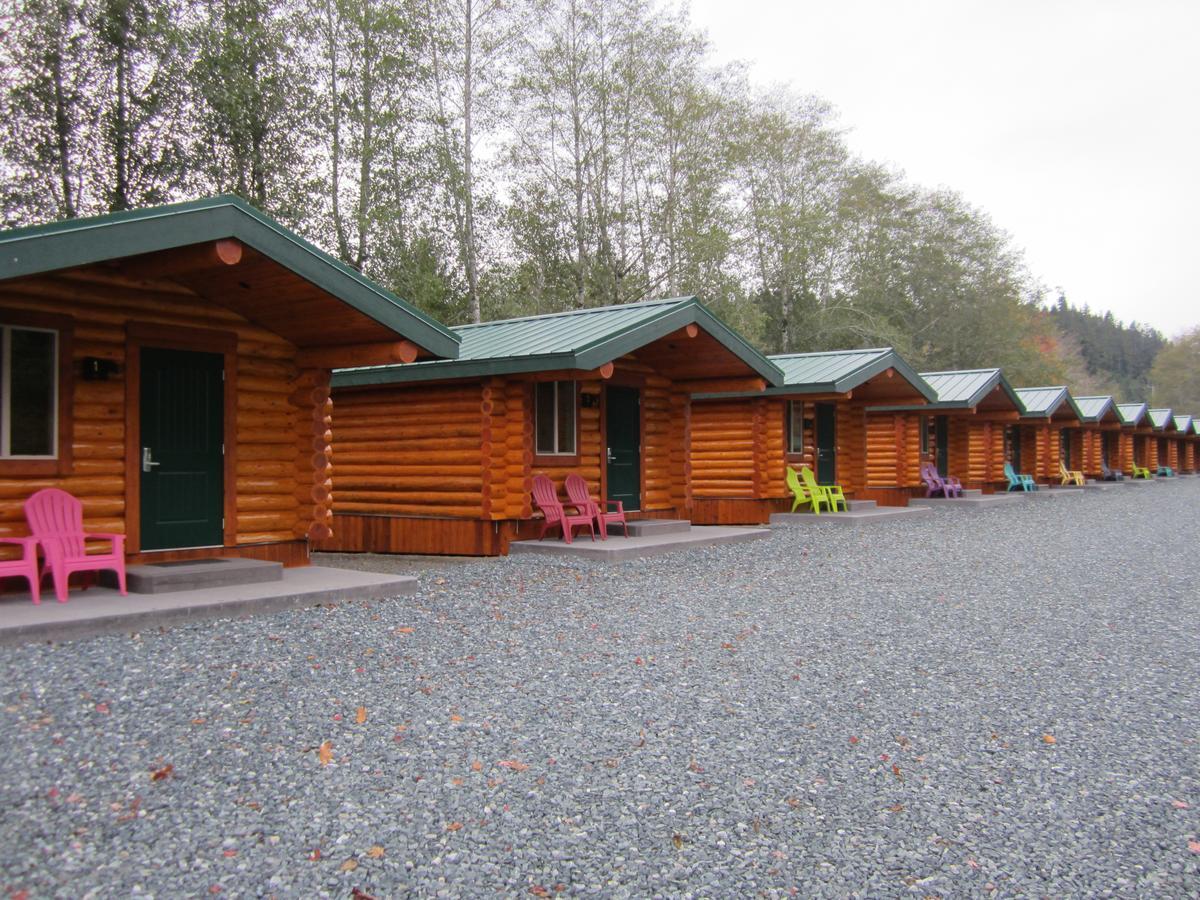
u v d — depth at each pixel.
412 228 22.12
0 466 6.85
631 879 3.24
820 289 37.66
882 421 20.38
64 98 18.94
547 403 12.17
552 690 5.35
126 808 3.58
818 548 12.54
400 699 5.05
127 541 7.65
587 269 27.62
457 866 3.28
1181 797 4.04
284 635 6.28
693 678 5.71
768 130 31.59
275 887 3.08
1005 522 16.88
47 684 4.88
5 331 6.96
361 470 12.65
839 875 3.31
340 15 20.81
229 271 7.53
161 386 7.93
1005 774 4.27
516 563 10.47
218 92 19.22
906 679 5.82
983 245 43.03
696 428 16.88
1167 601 8.72
